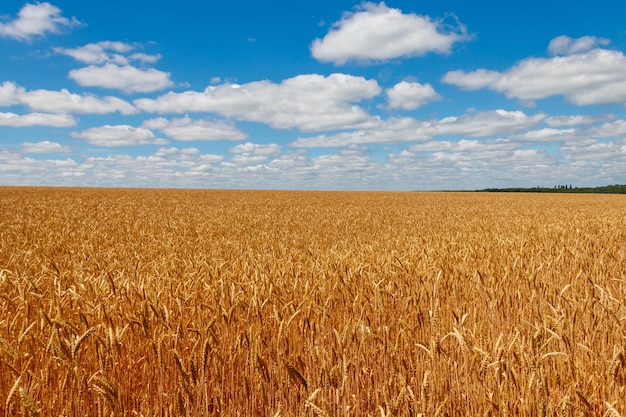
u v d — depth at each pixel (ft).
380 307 17.44
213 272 20.81
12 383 11.54
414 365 14.74
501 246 32.32
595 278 23.54
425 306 18.20
